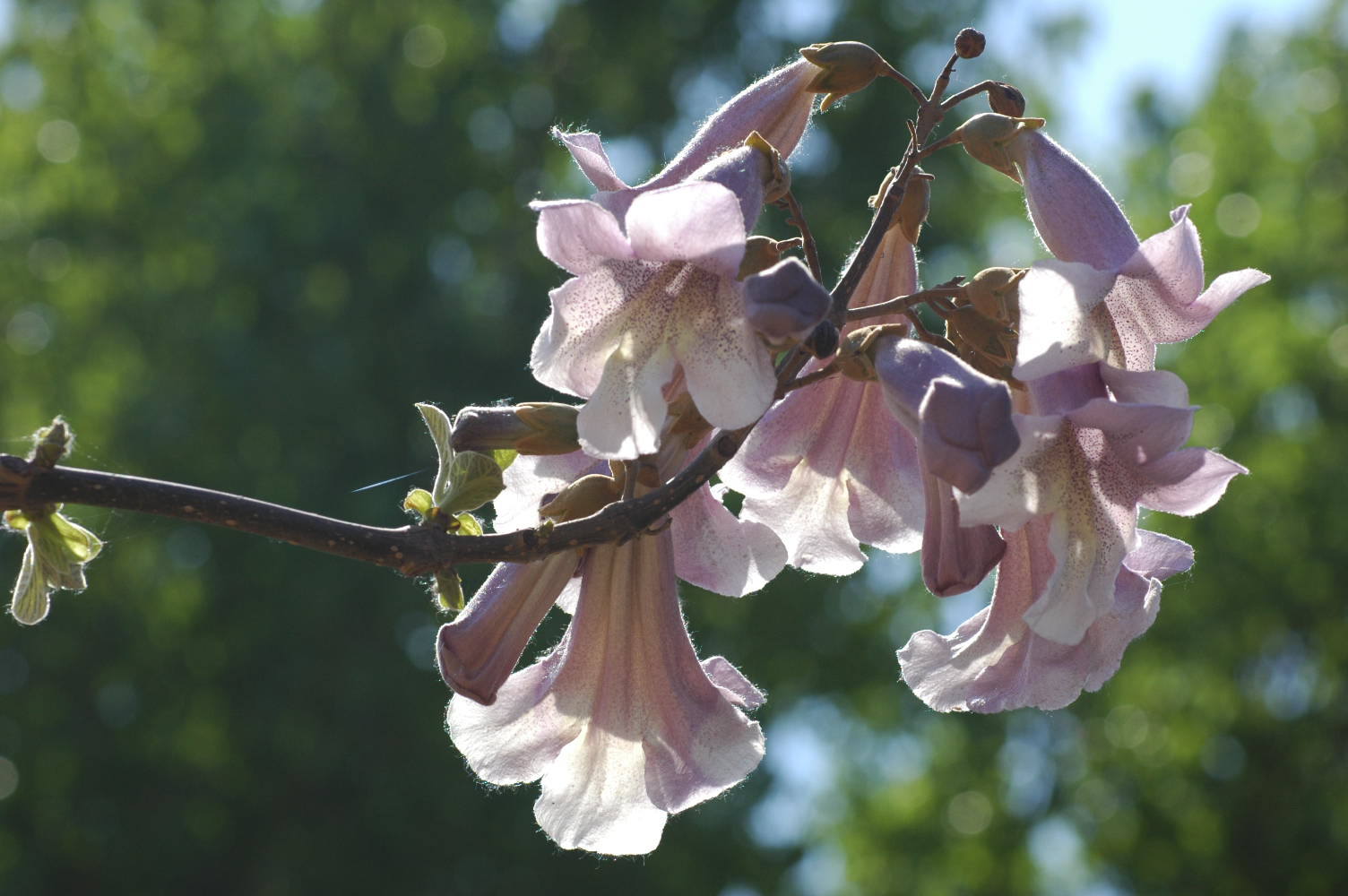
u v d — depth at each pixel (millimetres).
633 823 2326
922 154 2510
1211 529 18406
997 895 19844
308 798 15234
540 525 2221
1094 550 2057
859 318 2375
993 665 2385
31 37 18844
